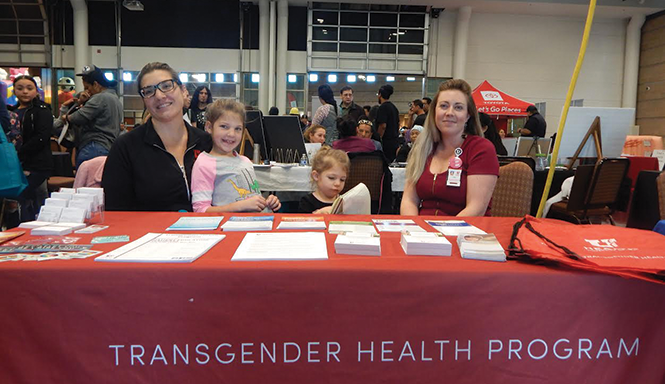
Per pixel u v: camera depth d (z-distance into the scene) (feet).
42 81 35.27
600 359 2.56
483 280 2.49
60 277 2.40
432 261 2.66
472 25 37.81
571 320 2.52
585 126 13.60
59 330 2.42
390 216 4.29
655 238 2.87
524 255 2.68
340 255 2.76
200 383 2.51
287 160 11.73
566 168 14.06
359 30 36.78
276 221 3.85
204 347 2.48
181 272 2.43
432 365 2.54
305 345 2.50
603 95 39.17
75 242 2.98
